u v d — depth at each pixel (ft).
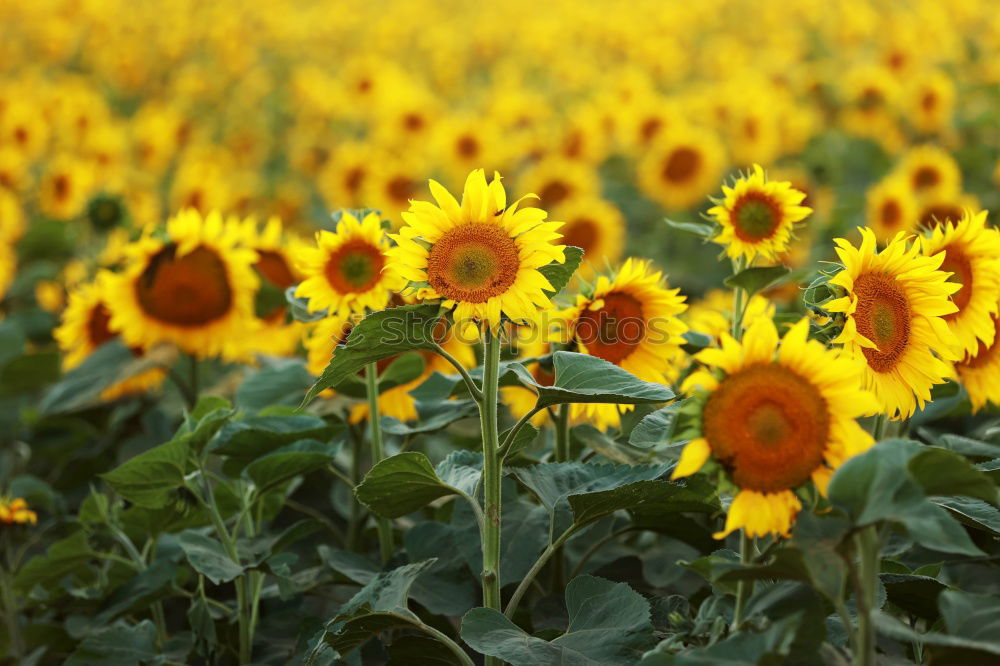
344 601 10.73
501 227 9.02
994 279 9.54
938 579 9.74
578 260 9.21
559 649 9.00
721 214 10.38
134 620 11.14
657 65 41.55
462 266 8.97
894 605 9.86
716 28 57.00
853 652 8.94
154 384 13.55
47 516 12.88
